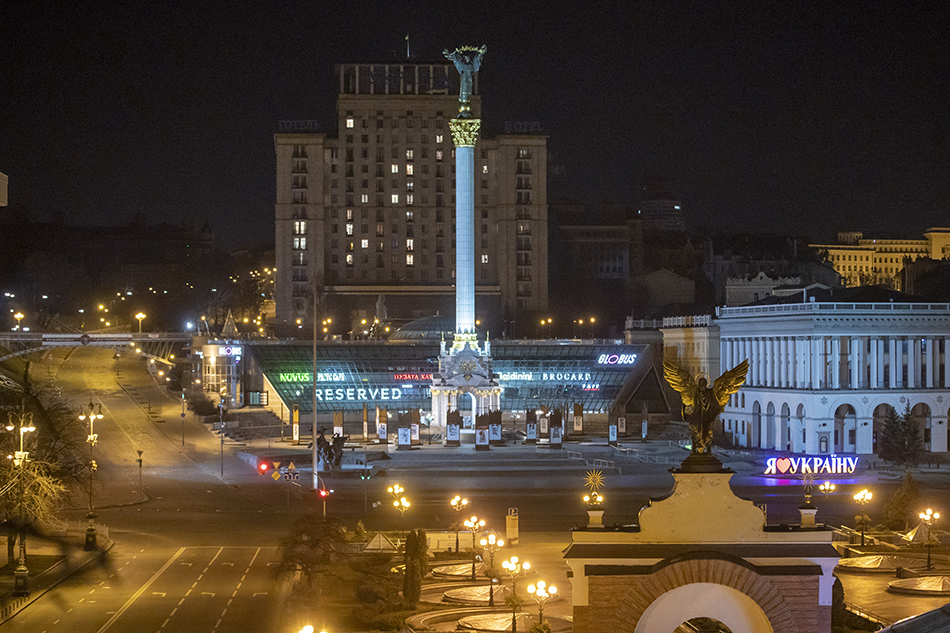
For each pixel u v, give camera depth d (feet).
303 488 558.15
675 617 185.37
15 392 510.17
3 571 361.71
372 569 357.82
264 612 308.60
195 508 501.97
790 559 186.70
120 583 349.61
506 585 333.01
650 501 189.06
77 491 503.61
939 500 536.83
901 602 318.45
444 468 629.92
